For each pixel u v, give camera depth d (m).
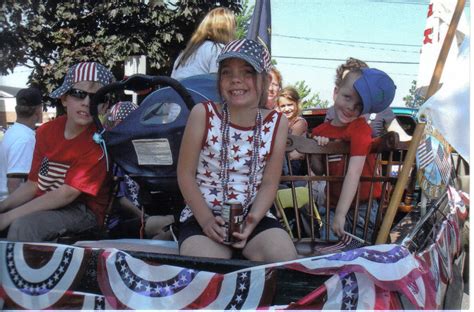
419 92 3.36
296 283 1.83
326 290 1.78
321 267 1.79
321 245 2.76
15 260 2.13
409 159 2.38
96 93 2.63
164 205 2.93
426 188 2.86
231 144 2.34
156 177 2.67
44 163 2.84
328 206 2.93
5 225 2.61
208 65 3.38
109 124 3.39
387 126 3.83
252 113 2.36
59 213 2.66
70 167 2.71
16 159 3.42
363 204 3.11
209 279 1.90
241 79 2.32
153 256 1.99
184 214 2.51
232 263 1.91
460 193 3.96
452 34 2.53
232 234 2.19
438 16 3.24
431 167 2.88
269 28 3.82
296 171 3.60
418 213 2.95
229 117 2.35
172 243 2.56
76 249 2.06
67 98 2.73
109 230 3.13
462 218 3.69
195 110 2.35
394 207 2.33
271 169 2.39
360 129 2.80
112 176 2.86
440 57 2.53
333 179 2.91
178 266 1.96
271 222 2.39
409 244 2.04
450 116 2.38
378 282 1.75
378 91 2.77
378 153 2.87
